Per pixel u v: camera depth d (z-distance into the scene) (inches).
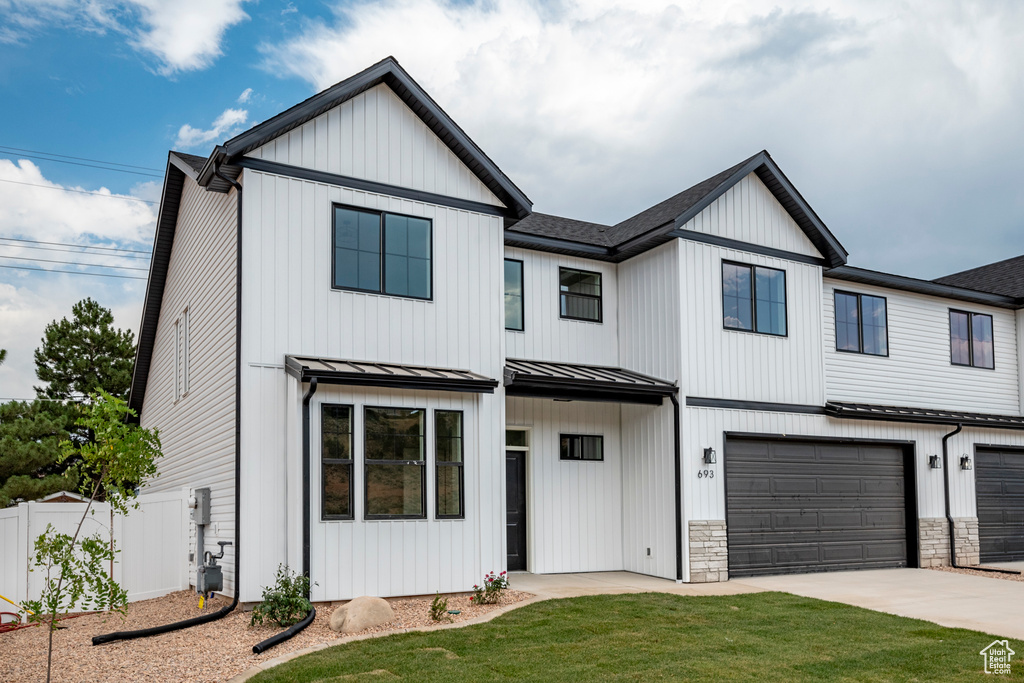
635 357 605.9
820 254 650.8
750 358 594.9
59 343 1131.9
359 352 454.9
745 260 603.2
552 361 590.6
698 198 578.6
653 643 339.6
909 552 667.4
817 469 626.2
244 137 424.2
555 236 592.1
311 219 449.7
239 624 375.6
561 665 299.6
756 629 374.3
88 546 278.1
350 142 469.1
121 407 397.1
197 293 548.1
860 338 693.9
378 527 428.8
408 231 482.9
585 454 598.9
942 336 753.0
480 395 473.4
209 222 516.1
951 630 376.8
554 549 573.6
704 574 544.7
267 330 428.8
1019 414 793.6
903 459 681.6
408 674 283.4
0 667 306.8
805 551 605.9
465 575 454.3
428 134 499.2
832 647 339.6
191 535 509.7
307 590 397.7
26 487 840.3
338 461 422.0
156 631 358.3
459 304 495.5
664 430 567.2
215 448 466.9
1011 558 730.8
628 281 621.0
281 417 427.2
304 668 289.3
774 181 616.7
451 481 458.0
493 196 521.0
